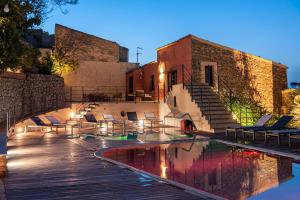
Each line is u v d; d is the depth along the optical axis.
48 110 18.80
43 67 21.33
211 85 18.03
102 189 5.41
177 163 8.07
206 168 7.45
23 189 5.41
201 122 15.78
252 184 5.91
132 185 5.66
